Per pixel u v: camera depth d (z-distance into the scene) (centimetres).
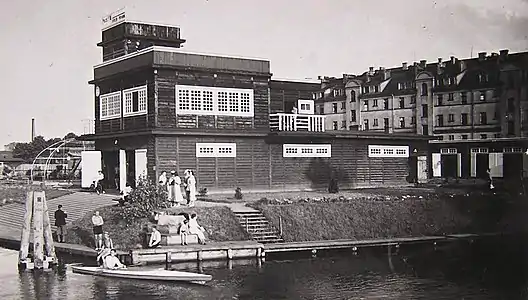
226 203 3794
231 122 4428
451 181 5638
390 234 3822
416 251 3606
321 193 4506
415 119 7888
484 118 7294
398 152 5403
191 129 4197
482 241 3944
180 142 4203
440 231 3988
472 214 4222
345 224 3747
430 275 2903
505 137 7094
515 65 7075
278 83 5403
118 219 3341
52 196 4562
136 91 4359
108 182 4775
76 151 6894
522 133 7000
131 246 3091
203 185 4278
